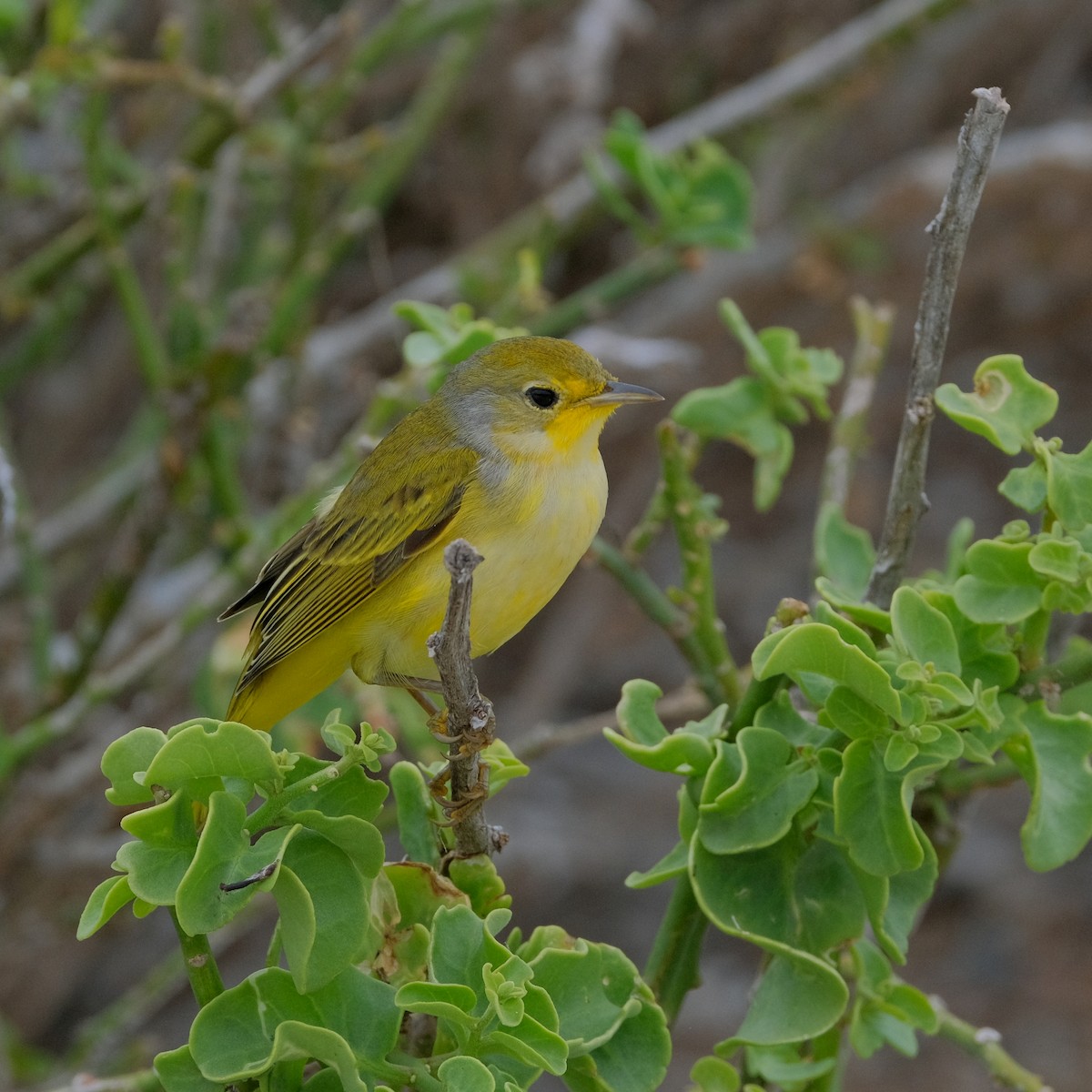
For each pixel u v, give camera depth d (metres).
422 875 5.59
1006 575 5.68
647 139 15.16
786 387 7.86
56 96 13.68
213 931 4.61
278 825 4.84
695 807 5.75
